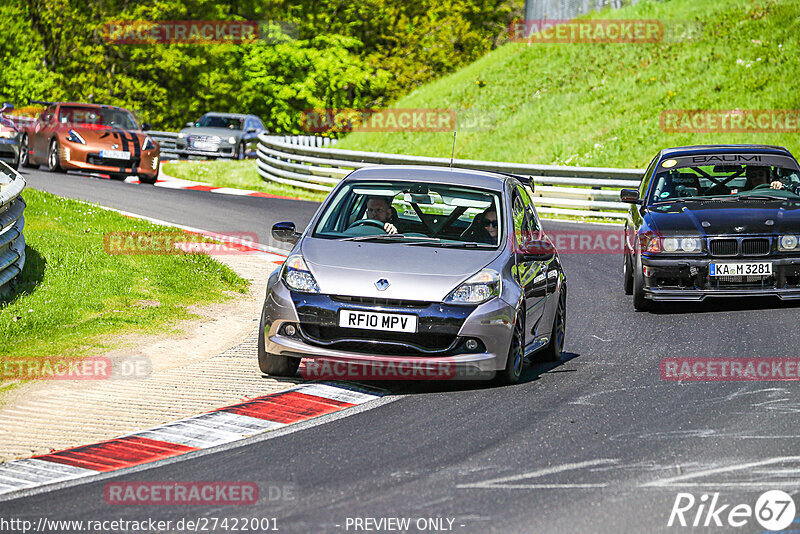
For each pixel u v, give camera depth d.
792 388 29.77
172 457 23.27
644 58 121.31
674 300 45.31
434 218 32.84
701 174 47.53
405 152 120.25
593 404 28.08
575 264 58.34
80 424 25.83
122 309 39.06
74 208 59.16
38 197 59.91
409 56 191.50
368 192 33.56
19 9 166.25
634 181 80.31
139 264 46.00
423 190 33.50
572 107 117.12
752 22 119.50
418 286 29.25
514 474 21.84
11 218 39.41
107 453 23.56
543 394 29.28
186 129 133.38
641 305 44.09
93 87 166.00
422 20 195.12
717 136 102.50
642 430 25.36
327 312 29.23
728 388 29.89
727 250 42.66
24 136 96.06
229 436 24.94
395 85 189.38
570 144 108.62
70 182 84.12
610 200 81.06
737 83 109.44
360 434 25.05
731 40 117.88
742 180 47.12
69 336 34.75
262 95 181.50
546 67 128.38
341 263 30.17
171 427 25.64
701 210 44.41
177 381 30.30
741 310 43.44
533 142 112.00
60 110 92.62
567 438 24.66
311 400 28.38
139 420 26.23
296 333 29.73
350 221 33.00
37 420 26.09
